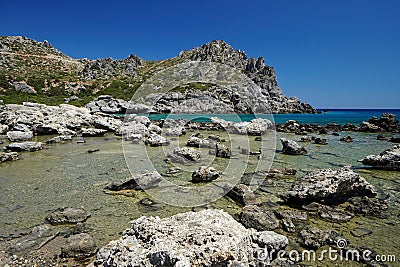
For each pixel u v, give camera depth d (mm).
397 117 77125
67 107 40312
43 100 58125
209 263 4895
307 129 35344
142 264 4992
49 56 142375
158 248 5125
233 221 6496
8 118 29562
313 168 15055
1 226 8016
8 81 71250
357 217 8812
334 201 9773
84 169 14383
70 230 7844
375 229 8000
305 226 8047
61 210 8969
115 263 5262
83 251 6605
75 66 131625
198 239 5320
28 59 121812
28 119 29141
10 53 124750
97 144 22469
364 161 15234
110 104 53438
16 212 9000
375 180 12852
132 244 5602
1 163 15680
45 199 10148
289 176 13438
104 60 104000
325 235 7355
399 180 12859
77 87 77375
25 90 67250
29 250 6781
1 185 11703
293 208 9508
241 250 5430
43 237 7395
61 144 22469
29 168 14578
